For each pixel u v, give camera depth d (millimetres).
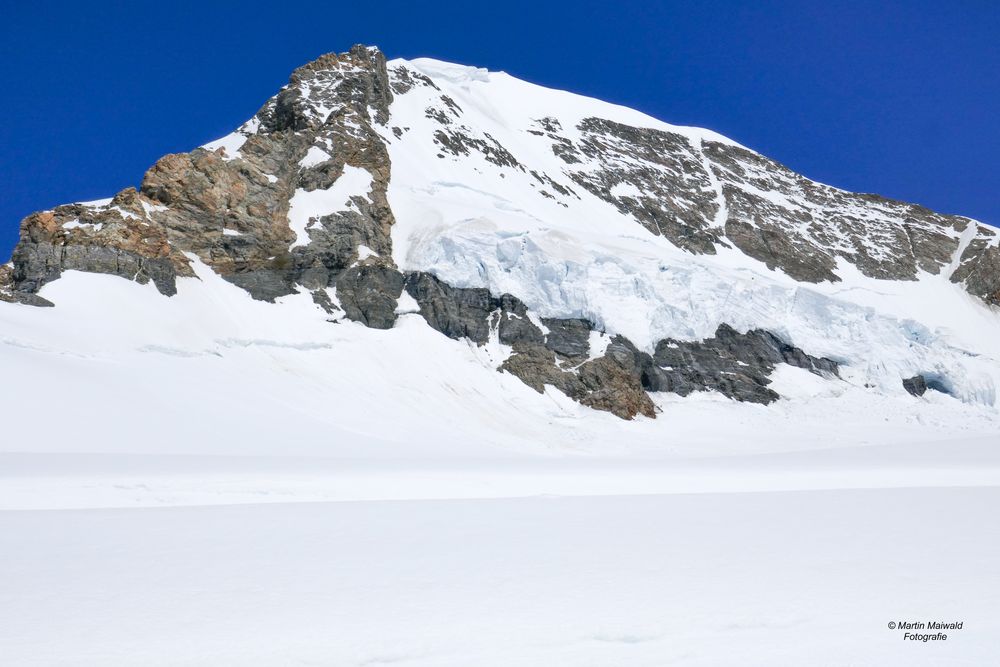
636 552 17203
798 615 12391
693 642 11109
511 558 16531
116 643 11039
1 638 11219
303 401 60688
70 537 18594
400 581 14539
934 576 15023
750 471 44688
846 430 80875
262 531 19594
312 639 11250
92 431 44719
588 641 11211
